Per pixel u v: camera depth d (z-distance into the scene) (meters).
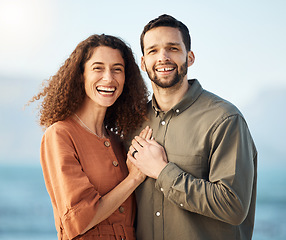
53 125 2.34
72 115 2.43
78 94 2.41
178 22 2.31
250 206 2.40
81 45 2.39
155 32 2.27
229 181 2.09
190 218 2.22
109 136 2.54
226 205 2.07
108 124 2.66
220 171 2.14
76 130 2.36
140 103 2.51
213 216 2.11
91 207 2.12
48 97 2.43
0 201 20.73
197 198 2.11
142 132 2.42
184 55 2.31
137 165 2.31
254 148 2.33
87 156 2.32
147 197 2.32
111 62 2.36
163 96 2.36
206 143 2.21
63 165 2.18
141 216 2.34
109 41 2.38
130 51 2.49
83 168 2.28
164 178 2.19
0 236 16.56
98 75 2.35
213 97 2.33
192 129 2.26
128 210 2.36
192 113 2.30
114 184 2.34
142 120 2.48
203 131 2.23
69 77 2.38
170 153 2.29
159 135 2.36
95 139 2.39
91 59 2.35
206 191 2.10
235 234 2.27
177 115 2.33
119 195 2.24
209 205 2.09
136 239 2.37
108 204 2.20
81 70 2.40
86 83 2.38
